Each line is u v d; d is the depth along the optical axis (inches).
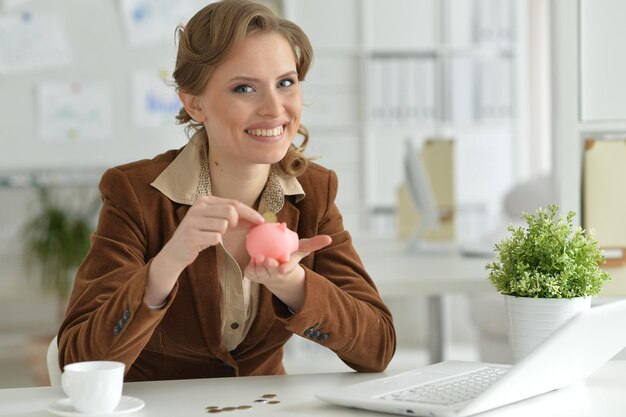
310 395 57.6
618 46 78.8
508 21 232.4
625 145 79.3
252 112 61.4
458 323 227.6
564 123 79.3
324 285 61.1
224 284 66.5
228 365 69.5
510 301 61.2
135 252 64.9
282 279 59.1
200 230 54.3
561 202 79.7
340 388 56.4
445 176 161.0
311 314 60.1
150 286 56.4
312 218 69.2
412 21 230.2
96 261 64.1
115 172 66.7
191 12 211.0
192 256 55.2
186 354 69.0
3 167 206.4
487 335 139.6
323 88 229.1
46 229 199.3
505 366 61.5
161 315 57.5
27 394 58.8
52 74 207.6
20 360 211.9
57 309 217.6
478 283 107.3
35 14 206.8
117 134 209.0
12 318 219.6
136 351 59.1
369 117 229.6
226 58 60.8
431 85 230.7
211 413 53.2
